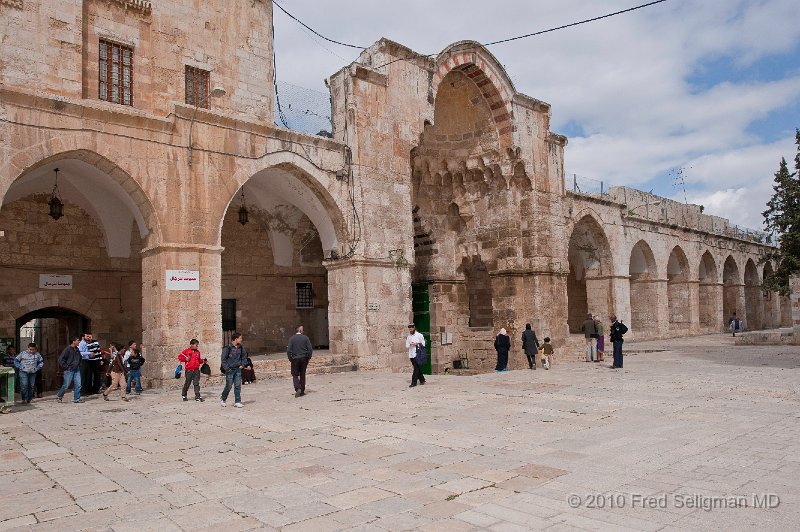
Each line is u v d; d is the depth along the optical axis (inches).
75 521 241.4
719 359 938.1
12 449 383.2
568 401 529.7
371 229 888.3
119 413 523.8
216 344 720.3
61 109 621.9
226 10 795.4
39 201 815.1
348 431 412.5
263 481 292.2
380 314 886.4
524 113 1159.6
